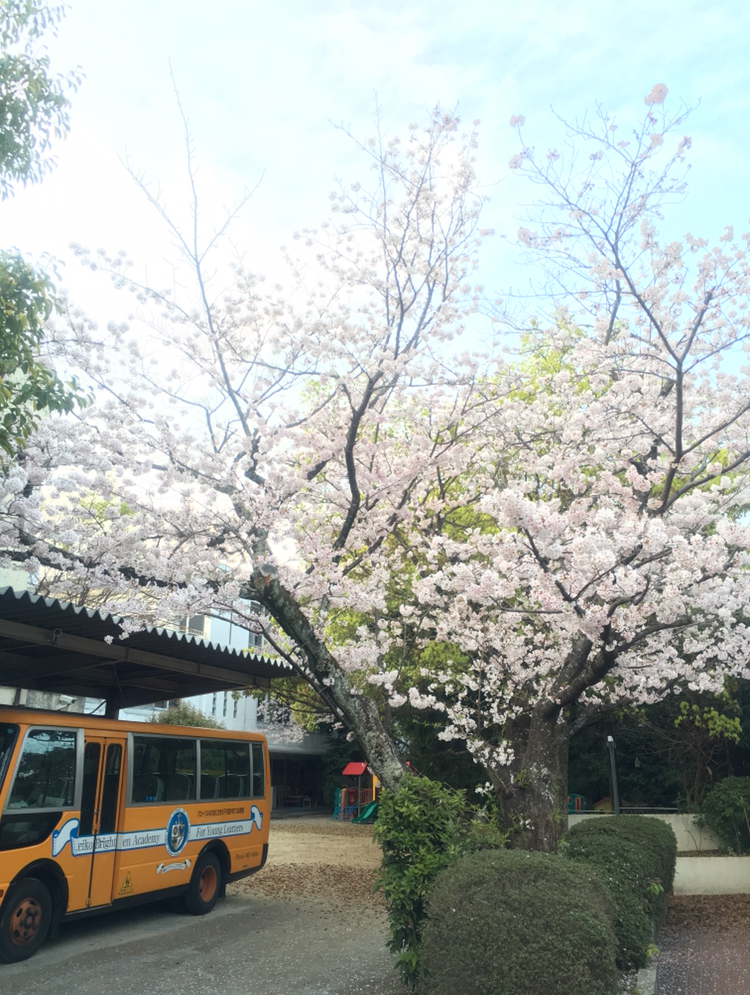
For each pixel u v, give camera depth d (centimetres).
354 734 708
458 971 468
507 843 731
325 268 825
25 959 752
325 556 744
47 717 802
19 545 742
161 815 932
